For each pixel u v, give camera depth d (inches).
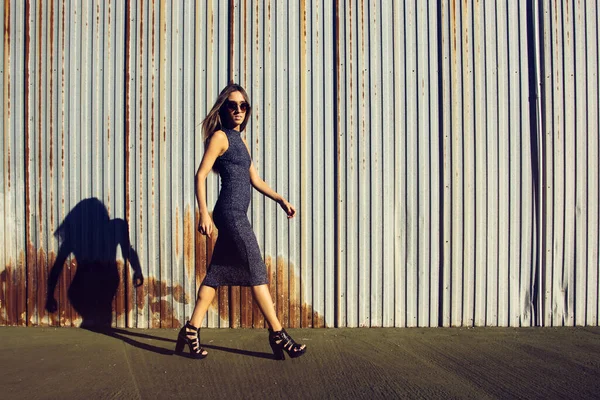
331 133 162.2
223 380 119.0
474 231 163.3
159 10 161.3
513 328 162.6
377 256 162.7
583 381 119.3
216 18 161.5
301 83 161.9
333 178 162.6
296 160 161.9
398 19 162.9
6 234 162.7
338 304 162.4
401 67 162.7
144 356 135.4
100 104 161.6
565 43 163.3
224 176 132.7
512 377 121.6
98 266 161.9
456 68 162.7
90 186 161.6
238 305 161.5
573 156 163.9
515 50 163.3
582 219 164.6
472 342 147.9
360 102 162.1
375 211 162.6
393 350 140.6
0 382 116.6
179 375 122.0
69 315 162.9
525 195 163.6
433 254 163.2
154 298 161.6
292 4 161.9
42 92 161.9
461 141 162.9
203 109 161.3
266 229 161.5
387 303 163.2
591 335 155.3
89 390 112.7
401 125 162.7
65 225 162.1
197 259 161.2
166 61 161.3
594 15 164.1
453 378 120.7
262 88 161.5
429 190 163.0
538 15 163.5
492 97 163.2
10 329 159.6
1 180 162.1
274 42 161.6
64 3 161.5
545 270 164.2
